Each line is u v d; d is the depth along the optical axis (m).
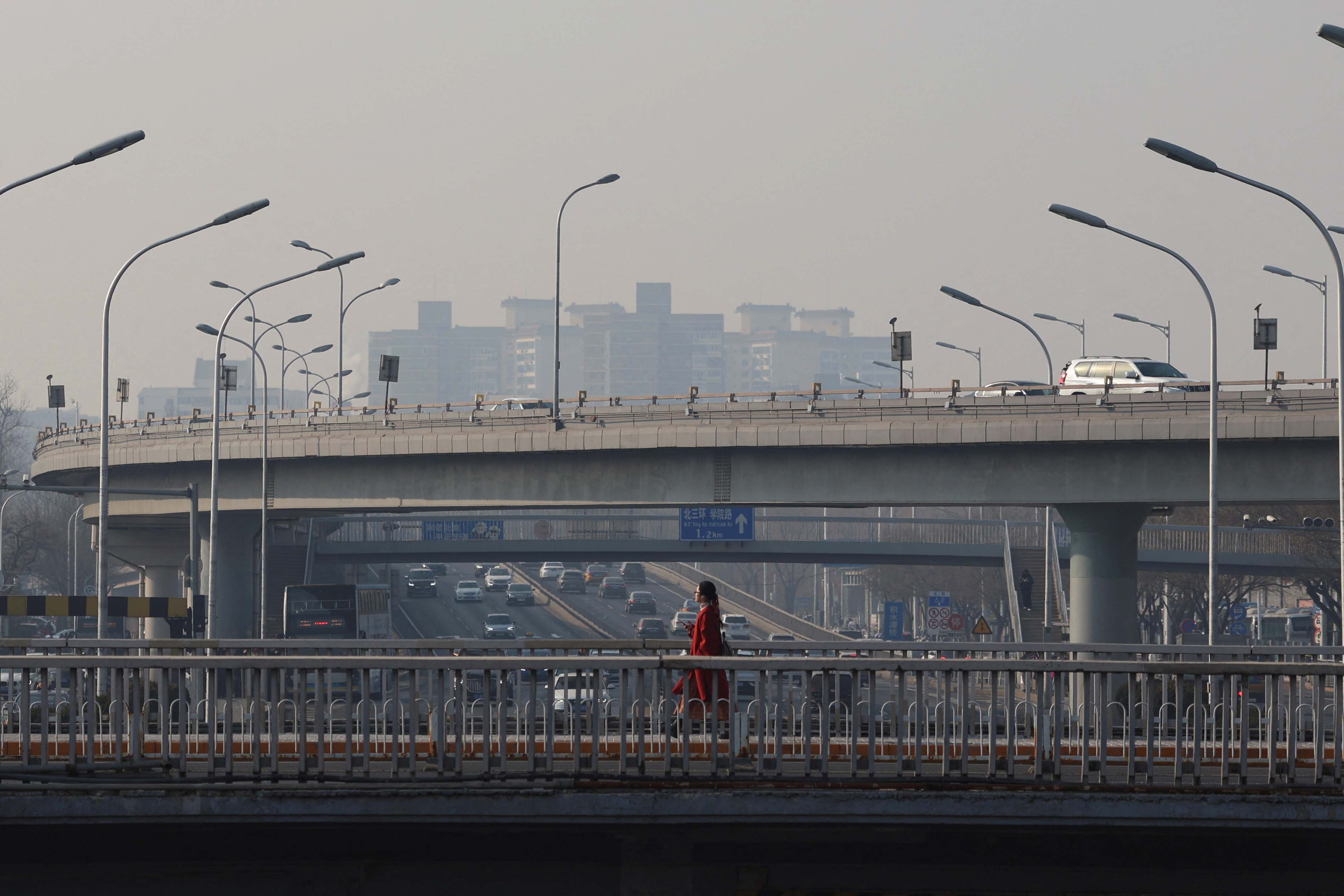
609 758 37.16
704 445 130.25
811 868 35.69
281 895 36.00
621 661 33.84
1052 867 35.62
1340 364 79.69
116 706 33.22
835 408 127.56
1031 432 118.56
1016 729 47.12
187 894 35.75
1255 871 35.28
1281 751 40.59
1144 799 33.44
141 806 33.03
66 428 199.38
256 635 192.88
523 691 61.88
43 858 35.12
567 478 139.38
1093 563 126.50
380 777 33.50
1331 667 33.34
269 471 161.62
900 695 33.94
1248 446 114.38
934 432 121.94
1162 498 117.19
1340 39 67.94
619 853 35.78
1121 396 116.94
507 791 33.59
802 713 47.62
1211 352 93.00
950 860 35.69
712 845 35.47
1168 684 48.50
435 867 36.03
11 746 40.28
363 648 48.09
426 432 145.38
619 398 142.12
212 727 33.34
